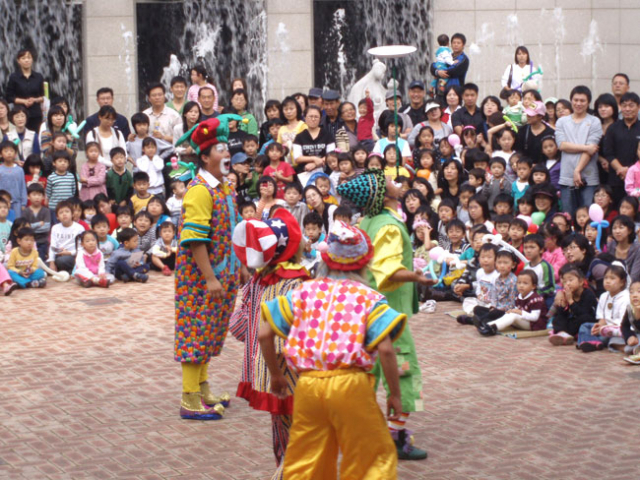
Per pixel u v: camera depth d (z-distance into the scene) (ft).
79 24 62.85
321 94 52.03
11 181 42.93
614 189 40.86
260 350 20.10
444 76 54.90
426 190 41.88
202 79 52.95
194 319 23.98
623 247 33.65
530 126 44.09
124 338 31.63
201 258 23.57
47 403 25.41
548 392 25.91
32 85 50.49
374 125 51.67
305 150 46.21
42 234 42.50
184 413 24.30
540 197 39.50
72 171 44.96
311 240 38.65
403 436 21.70
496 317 31.89
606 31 67.51
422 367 28.19
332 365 16.80
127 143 47.85
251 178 44.73
